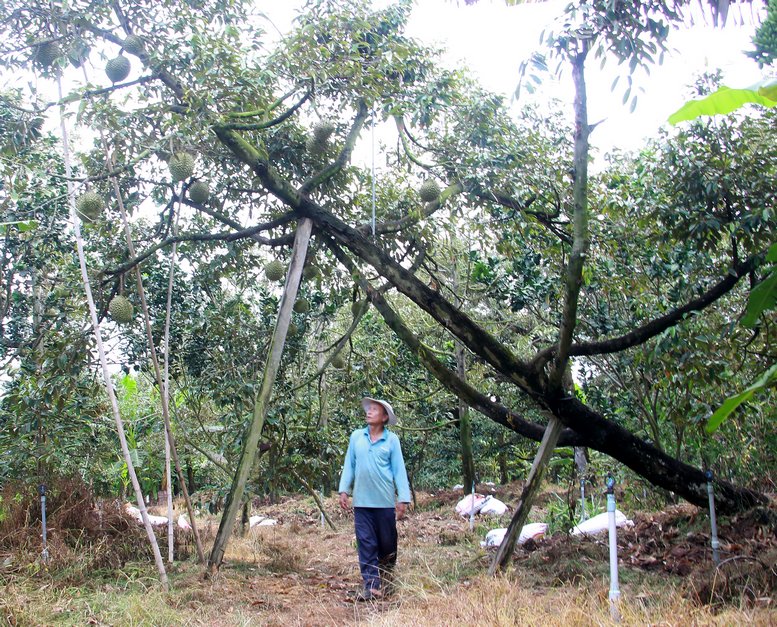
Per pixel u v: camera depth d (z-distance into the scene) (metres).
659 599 4.32
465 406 12.02
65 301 7.08
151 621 4.35
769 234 6.33
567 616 3.87
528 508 5.76
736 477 8.62
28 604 4.54
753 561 4.66
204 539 7.36
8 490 6.73
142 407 11.13
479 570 5.84
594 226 7.63
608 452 6.36
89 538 6.38
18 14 5.74
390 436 5.73
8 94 6.44
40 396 6.44
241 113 6.17
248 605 4.93
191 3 6.44
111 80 5.95
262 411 6.20
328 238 6.96
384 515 5.60
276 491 8.50
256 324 8.41
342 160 7.16
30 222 6.11
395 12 7.31
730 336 6.88
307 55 6.17
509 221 8.07
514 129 7.71
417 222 7.38
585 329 8.52
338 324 12.98
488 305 11.14
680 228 6.70
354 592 5.47
